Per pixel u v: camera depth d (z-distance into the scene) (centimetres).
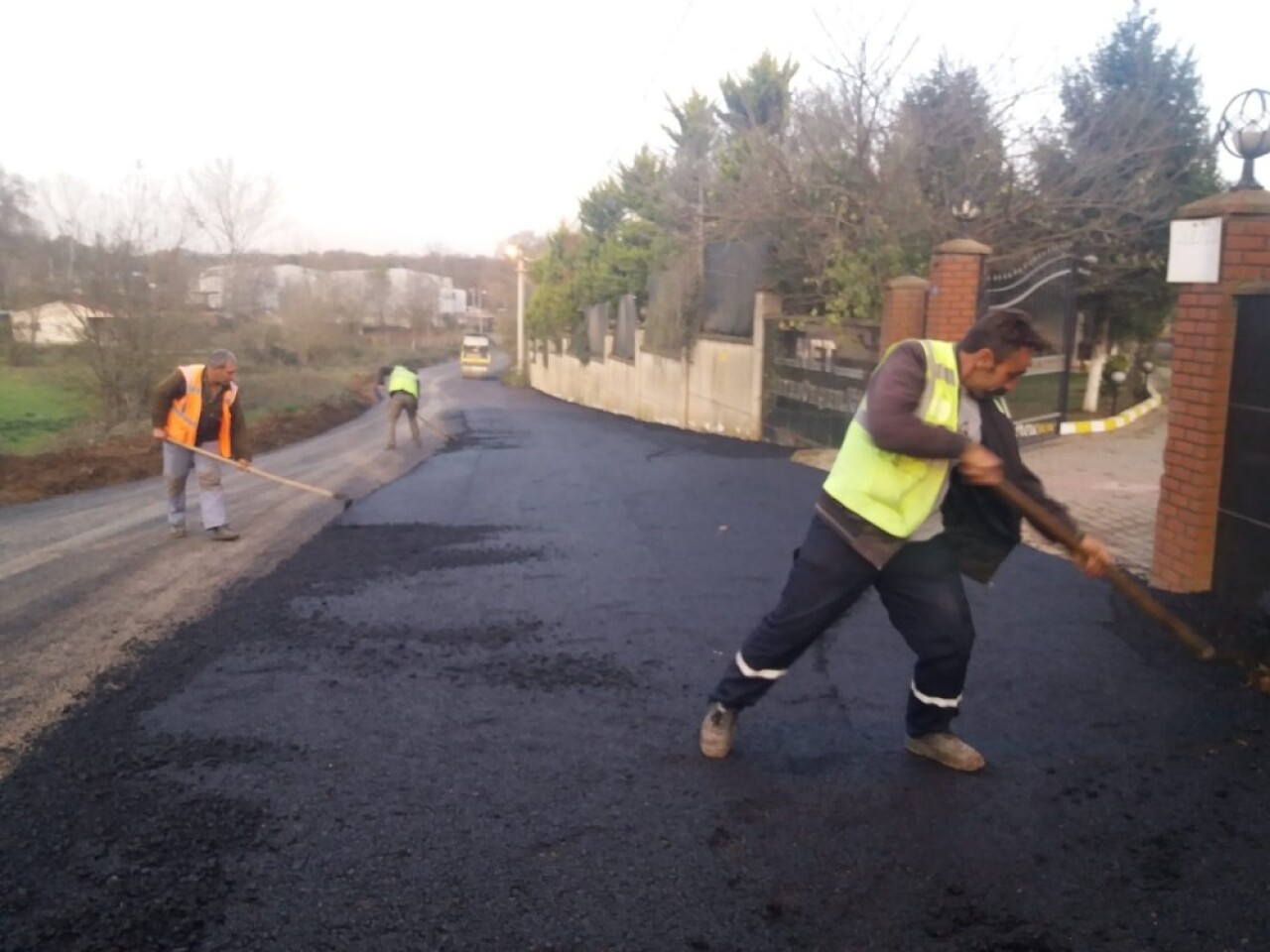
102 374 2503
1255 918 304
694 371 2277
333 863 336
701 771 403
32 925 299
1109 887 321
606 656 543
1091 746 421
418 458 1647
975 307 1215
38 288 2636
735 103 2256
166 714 465
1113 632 560
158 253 2592
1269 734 430
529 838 352
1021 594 634
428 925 302
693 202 2086
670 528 899
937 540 392
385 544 843
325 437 2330
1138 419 1565
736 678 403
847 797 379
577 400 3962
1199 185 1652
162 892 317
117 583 721
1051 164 1603
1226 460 595
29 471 1517
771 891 319
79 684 506
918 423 356
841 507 381
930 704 400
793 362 1730
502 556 789
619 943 294
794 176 1678
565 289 4025
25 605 663
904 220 1545
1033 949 290
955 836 351
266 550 827
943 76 1605
